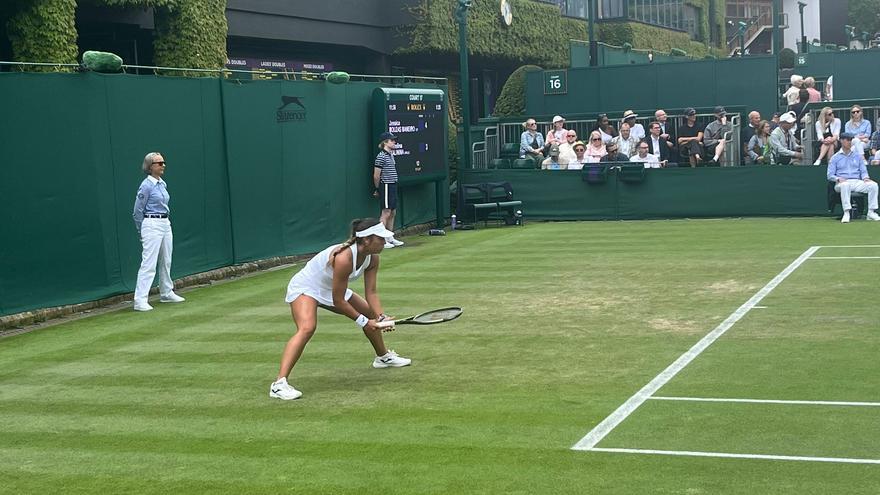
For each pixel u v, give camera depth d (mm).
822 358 9281
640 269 15188
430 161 22219
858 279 13359
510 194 23203
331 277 8805
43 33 18109
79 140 13703
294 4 26453
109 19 21719
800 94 25328
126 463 7090
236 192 16969
